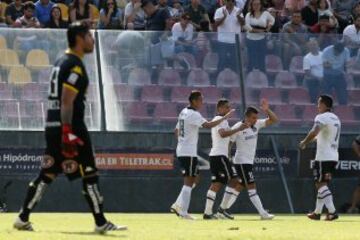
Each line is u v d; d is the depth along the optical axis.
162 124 72.44
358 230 44.72
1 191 69.75
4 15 78.56
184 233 37.22
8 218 53.50
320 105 59.25
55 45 73.06
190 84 73.69
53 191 69.62
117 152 71.06
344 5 87.25
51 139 36.84
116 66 73.00
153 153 71.44
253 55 74.81
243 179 61.09
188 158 59.19
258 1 77.94
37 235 34.34
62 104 35.81
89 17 78.38
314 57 75.38
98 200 36.94
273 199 72.38
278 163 72.56
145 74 73.31
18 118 71.38
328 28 79.50
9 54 72.44
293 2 83.00
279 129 73.44
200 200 71.25
